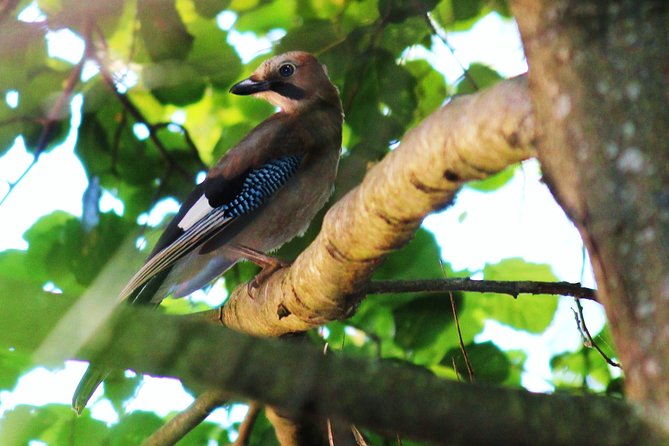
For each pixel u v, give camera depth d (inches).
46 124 434.0
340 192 445.1
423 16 415.5
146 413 434.6
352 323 433.7
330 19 467.2
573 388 414.0
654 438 122.6
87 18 401.7
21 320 113.0
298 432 311.0
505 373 422.3
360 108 437.1
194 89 481.7
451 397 122.8
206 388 123.4
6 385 423.8
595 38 141.8
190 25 483.2
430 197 219.0
